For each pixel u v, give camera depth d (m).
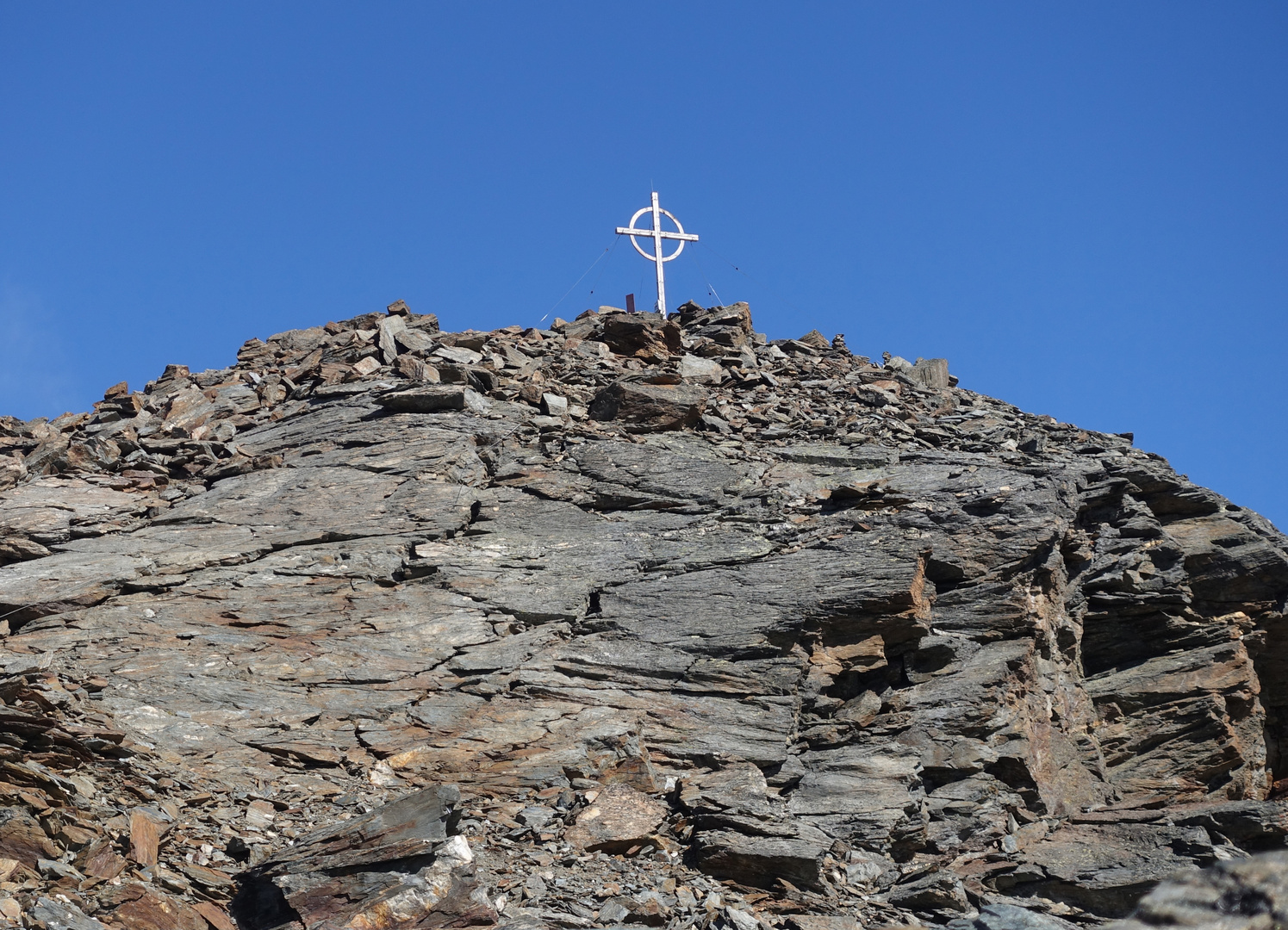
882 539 21.80
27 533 22.66
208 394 30.11
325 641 19.89
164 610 20.44
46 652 18.88
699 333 35.56
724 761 18.14
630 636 20.44
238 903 13.21
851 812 17.56
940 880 16.12
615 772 17.47
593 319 35.25
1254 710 22.12
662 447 26.59
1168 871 16.64
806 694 19.56
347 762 17.22
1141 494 24.88
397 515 23.50
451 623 20.53
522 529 23.33
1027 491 23.06
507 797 17.00
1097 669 23.08
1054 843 17.98
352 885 13.12
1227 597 23.44
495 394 28.73
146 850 13.17
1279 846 17.58
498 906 13.63
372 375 30.09
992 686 19.59
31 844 12.38
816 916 15.11
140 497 24.62
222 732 17.22
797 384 32.62
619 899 14.45
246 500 24.28
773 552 22.16
